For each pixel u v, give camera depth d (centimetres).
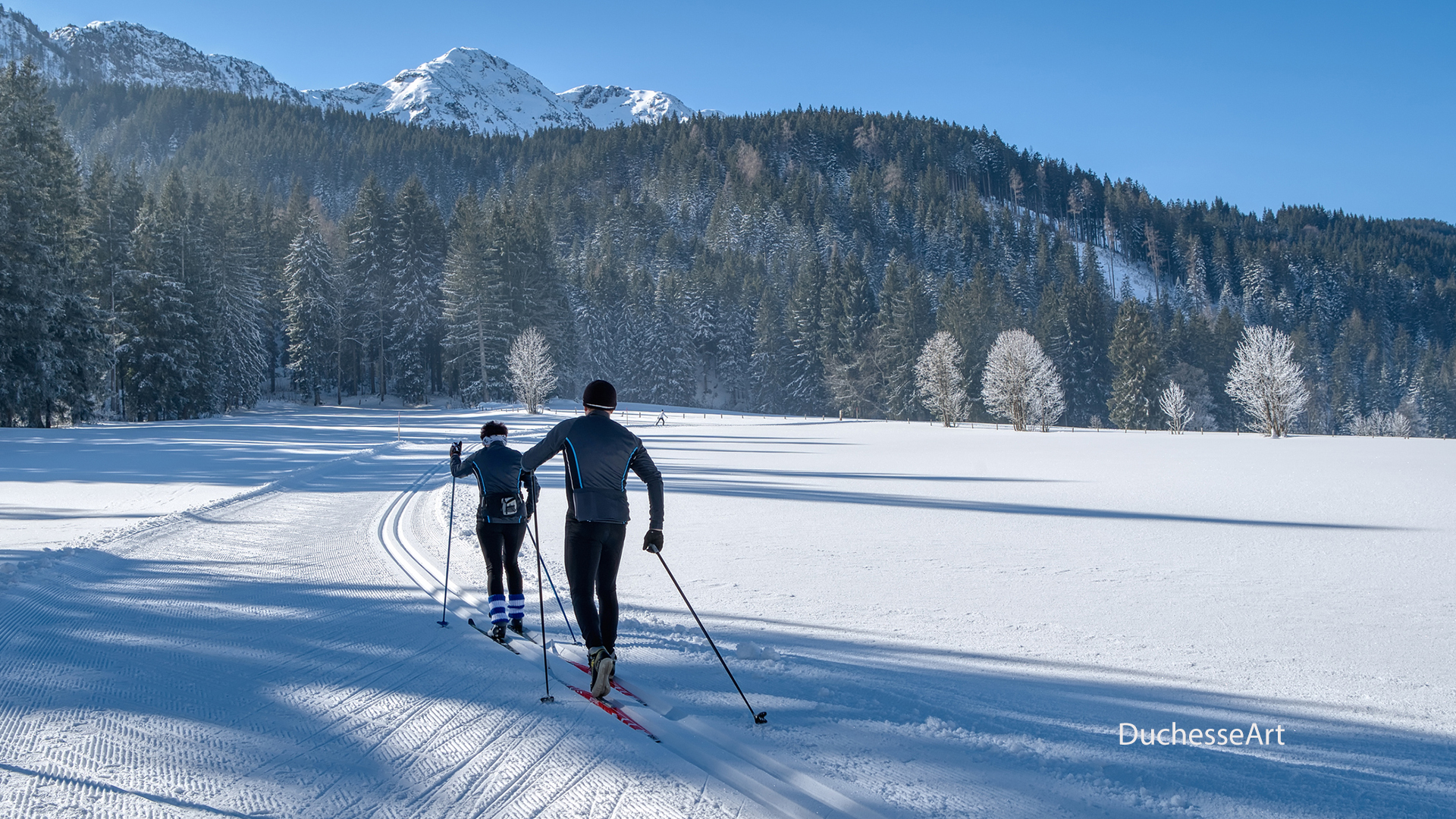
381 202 7844
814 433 5019
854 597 688
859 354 9181
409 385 7438
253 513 1155
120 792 291
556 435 430
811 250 13812
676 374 10138
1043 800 288
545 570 780
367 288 7738
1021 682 445
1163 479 2025
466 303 7256
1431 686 447
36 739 341
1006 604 661
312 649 494
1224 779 308
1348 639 556
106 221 5134
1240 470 2292
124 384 5134
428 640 521
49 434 3053
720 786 301
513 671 454
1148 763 324
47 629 523
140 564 759
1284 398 4906
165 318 5103
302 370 7206
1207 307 17475
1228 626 591
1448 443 4128
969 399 6925
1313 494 1658
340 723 368
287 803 285
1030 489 1747
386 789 298
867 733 354
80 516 1062
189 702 393
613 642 413
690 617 605
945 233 16175
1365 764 329
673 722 369
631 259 14088
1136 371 8131
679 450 3172
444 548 898
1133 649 525
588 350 10012
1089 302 9281
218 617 573
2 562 714
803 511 1324
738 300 11319
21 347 3538
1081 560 880
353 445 2959
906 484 1850
